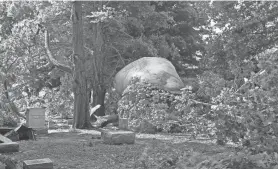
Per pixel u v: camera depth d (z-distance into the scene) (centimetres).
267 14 2202
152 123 1634
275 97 889
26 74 2861
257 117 876
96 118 2217
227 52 2311
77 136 1570
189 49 3359
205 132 1259
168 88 1823
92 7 2681
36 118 1661
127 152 1130
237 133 977
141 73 1950
